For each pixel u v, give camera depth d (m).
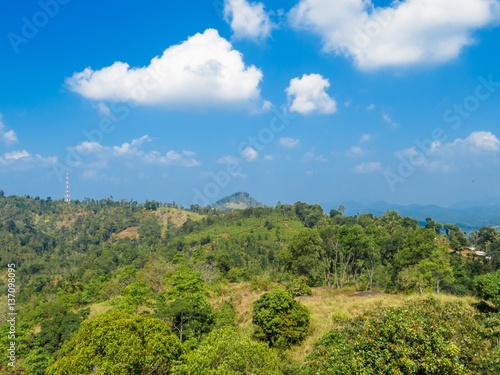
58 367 15.82
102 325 16.70
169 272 55.47
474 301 24.75
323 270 55.44
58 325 32.44
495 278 22.28
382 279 48.53
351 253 53.53
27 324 35.72
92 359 15.59
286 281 50.41
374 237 59.03
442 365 10.99
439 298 26.19
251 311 32.38
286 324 23.16
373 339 12.79
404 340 12.05
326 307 29.67
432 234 58.56
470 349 12.34
